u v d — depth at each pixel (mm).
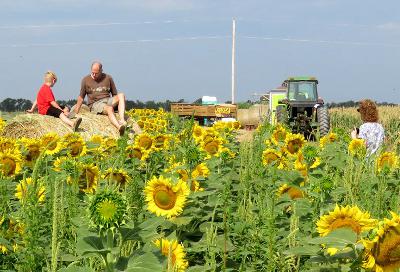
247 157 6012
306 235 4320
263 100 32094
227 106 31203
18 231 3959
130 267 2830
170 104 32156
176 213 4152
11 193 5180
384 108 32438
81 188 5059
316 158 6113
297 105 25391
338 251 3258
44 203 4086
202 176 5141
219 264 4145
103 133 11945
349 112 34500
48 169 5598
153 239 3473
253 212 4973
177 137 7910
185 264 3756
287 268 3881
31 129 10609
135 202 4574
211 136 8086
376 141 9727
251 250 4250
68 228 3842
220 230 5012
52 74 12695
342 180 5730
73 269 2822
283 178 5340
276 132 8469
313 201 4609
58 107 12430
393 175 6863
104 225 2729
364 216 3316
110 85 13633
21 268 3494
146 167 6902
